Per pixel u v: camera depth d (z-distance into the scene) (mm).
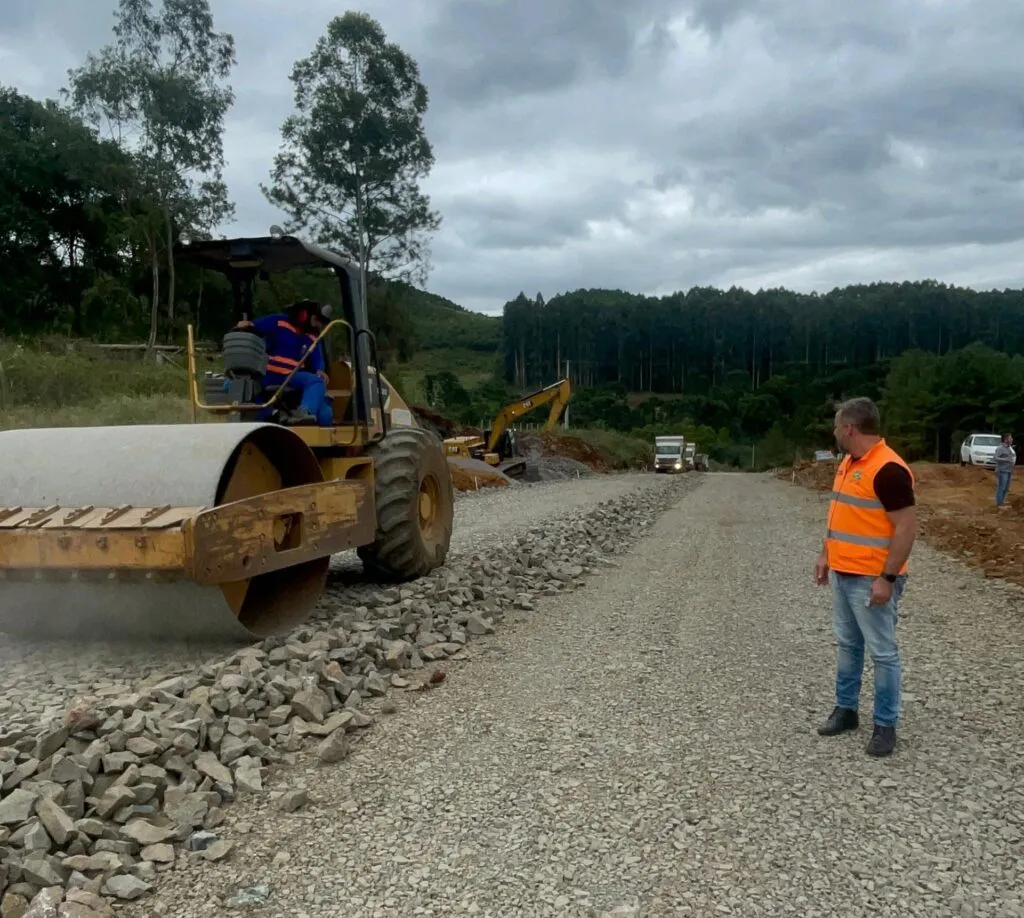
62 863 3096
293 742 4328
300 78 38156
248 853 3369
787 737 4512
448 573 8141
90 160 34906
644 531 13742
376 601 6867
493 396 91438
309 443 6637
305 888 3131
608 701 5105
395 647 5727
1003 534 12391
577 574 9258
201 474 5000
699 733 4574
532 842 3434
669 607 7703
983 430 64625
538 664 5891
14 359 22109
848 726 4574
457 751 4355
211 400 6609
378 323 38500
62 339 29172
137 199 34688
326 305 7215
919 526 14227
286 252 7094
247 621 5887
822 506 19609
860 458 4340
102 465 5137
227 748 4074
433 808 3732
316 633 5680
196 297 40938
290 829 3557
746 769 4102
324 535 5961
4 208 36312
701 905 2994
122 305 36750
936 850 3350
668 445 46406
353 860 3316
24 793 3355
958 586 8680
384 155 37875
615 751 4332
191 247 7047
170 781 3785
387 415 8352
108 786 3613
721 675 5613
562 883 3145
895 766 4125
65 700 4500
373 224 38281
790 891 3078
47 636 5445
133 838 3336
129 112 31922
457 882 3158
